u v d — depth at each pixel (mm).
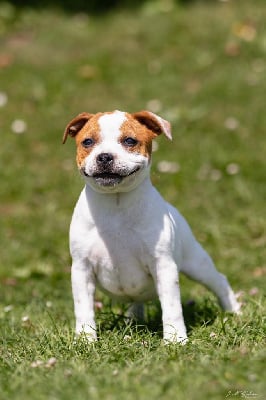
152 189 6047
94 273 6121
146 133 5930
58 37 16594
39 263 9398
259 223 10172
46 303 7676
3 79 14609
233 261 9211
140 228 5914
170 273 5926
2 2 18125
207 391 4562
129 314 6793
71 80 14578
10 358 5562
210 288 6812
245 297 7379
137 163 5719
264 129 12586
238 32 15789
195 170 11594
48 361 5309
